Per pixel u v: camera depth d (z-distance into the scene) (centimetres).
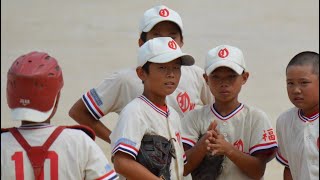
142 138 1287
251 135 1416
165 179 1284
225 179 1404
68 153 1123
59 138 1128
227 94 1401
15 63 1127
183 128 1441
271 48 3544
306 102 1303
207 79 1437
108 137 1603
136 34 3734
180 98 1512
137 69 1341
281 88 3044
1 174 1109
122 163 1257
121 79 1522
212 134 1357
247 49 3516
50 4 4200
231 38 3675
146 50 1313
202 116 1445
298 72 1295
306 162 1307
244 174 1405
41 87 1105
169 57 1291
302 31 3791
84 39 3641
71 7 4125
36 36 3653
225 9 4169
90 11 4075
